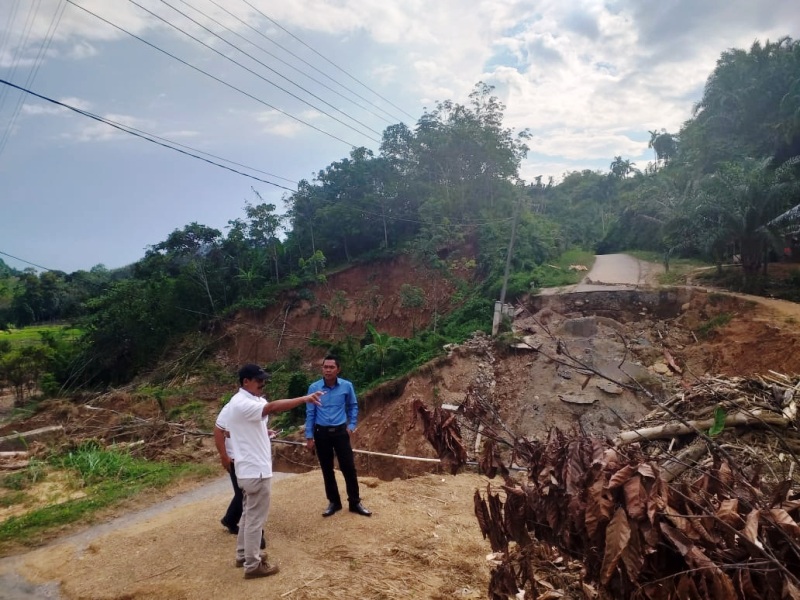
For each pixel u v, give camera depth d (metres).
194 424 20.08
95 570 5.04
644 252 30.38
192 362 32.66
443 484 7.47
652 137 50.75
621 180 58.69
